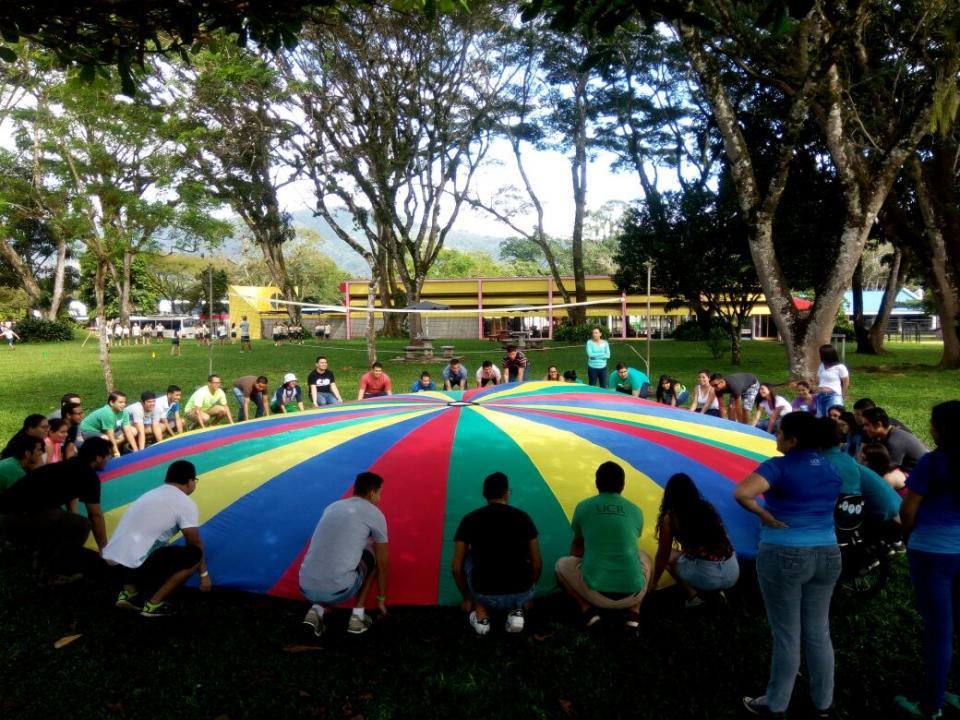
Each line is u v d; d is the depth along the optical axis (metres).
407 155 25.23
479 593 4.61
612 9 3.89
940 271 22.05
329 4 4.54
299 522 5.70
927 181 21.12
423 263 27.84
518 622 4.69
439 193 27.41
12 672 4.37
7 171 14.05
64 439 7.74
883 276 67.94
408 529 5.56
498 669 4.37
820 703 3.74
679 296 26.84
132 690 4.16
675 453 6.73
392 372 22.03
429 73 23.92
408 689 4.15
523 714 3.89
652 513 5.80
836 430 3.69
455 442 6.72
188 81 16.55
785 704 3.73
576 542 4.88
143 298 61.12
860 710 3.90
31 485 5.36
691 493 4.87
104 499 6.48
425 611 5.17
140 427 9.83
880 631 4.86
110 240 14.23
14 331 42.22
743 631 4.84
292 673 4.34
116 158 13.99
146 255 14.48
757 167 22.88
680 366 23.62
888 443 6.84
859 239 14.71
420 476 6.12
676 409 8.70
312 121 23.23
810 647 3.71
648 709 3.92
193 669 4.38
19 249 50.94
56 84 13.07
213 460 6.79
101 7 4.13
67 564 5.63
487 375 14.00
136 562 4.74
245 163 24.08
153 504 4.88
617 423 7.51
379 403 8.77
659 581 5.29
